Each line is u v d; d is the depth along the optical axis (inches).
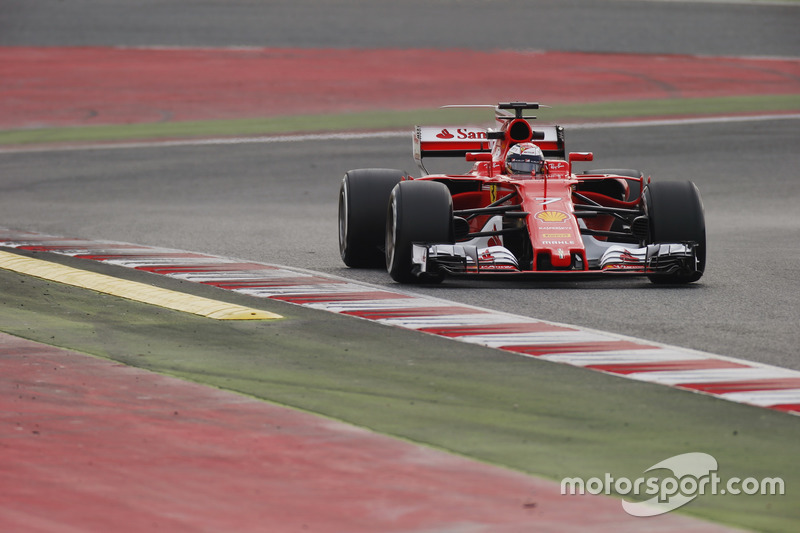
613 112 3806.6
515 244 1419.8
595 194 1472.7
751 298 1273.4
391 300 1258.6
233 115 3735.2
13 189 2596.0
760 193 2596.0
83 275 1421.0
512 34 5511.8
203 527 605.3
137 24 5625.0
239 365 962.1
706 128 3523.6
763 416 811.4
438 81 4367.6
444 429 779.4
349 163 2994.6
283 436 761.6
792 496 657.6
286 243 1796.3
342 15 5969.5
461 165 3006.9
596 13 6166.3
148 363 969.5
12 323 1137.4
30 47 4995.1
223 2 6348.4
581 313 1182.3
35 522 610.9
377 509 631.2
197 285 1368.1
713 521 621.0
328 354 1003.3
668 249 1327.5
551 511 631.2
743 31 5738.2
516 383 903.1
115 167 2913.4
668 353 1003.3
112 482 673.0
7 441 749.9
